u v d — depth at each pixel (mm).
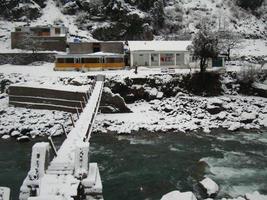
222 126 42000
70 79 51000
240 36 82375
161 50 60688
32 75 54031
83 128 25828
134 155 32125
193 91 53594
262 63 64688
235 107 47438
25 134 37875
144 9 84625
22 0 83375
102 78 49000
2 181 25688
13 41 68250
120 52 63250
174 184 25062
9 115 43281
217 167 28281
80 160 16984
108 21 80562
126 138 37812
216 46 54281
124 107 45156
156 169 28344
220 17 91375
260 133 40000
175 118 43625
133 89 49594
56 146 34094
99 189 16359
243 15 96062
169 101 48719
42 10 85000
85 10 83438
